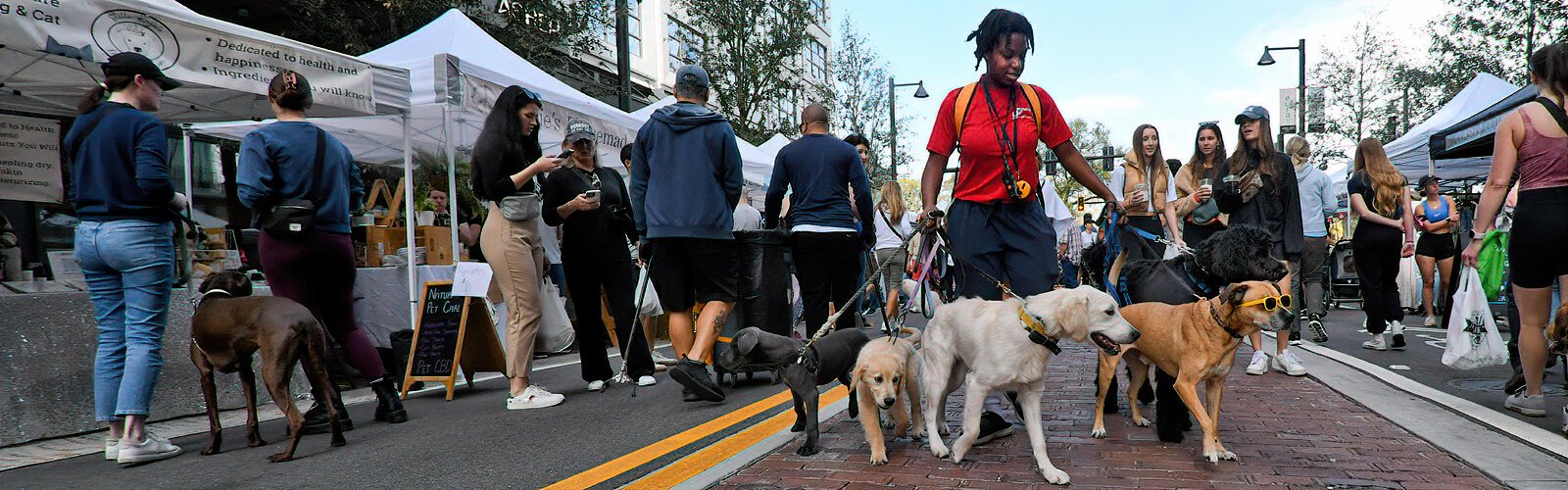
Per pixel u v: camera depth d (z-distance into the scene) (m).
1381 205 7.19
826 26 38.06
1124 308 4.02
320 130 4.59
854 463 3.62
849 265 5.98
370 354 4.72
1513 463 3.36
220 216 10.95
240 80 5.19
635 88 25.08
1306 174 7.55
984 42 4.00
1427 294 9.57
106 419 3.93
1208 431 3.51
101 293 3.96
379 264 7.32
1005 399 5.15
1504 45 22.70
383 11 15.11
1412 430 3.98
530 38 16.62
